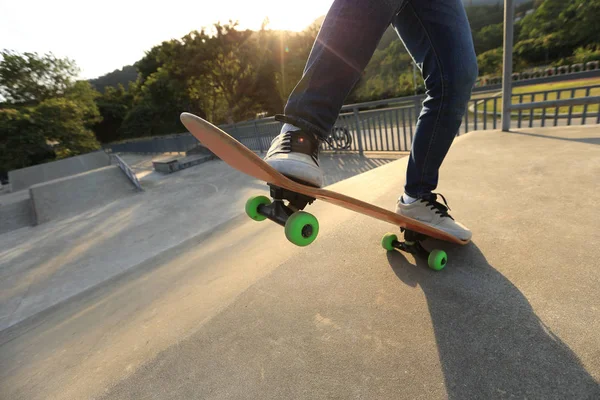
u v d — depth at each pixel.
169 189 9.90
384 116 6.98
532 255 1.13
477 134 3.30
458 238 1.16
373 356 0.83
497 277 1.05
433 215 1.15
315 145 0.75
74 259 5.48
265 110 32.84
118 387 0.87
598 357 0.72
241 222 3.30
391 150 7.20
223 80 29.77
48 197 9.94
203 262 2.10
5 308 4.12
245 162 0.62
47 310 2.75
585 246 1.13
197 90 31.72
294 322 1.01
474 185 1.87
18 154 26.53
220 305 1.20
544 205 1.49
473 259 1.17
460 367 0.75
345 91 0.75
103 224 7.47
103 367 1.06
